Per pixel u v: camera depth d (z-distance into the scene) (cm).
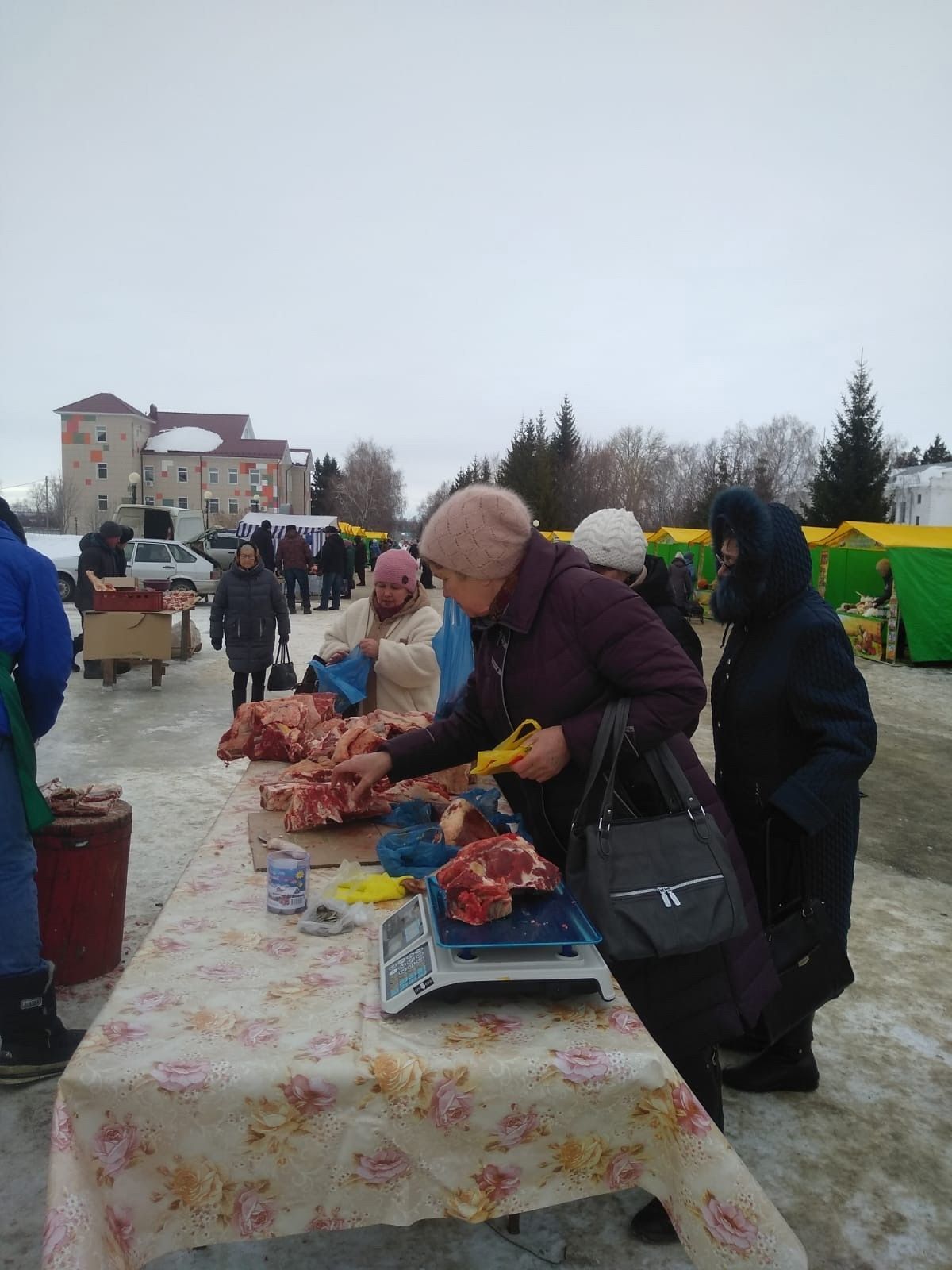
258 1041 132
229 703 850
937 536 1528
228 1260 197
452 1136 130
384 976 149
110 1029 134
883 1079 285
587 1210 218
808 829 219
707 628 1869
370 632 382
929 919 416
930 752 796
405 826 230
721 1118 192
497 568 176
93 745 671
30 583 248
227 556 2483
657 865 166
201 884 192
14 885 250
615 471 6366
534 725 181
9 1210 212
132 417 6762
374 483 8638
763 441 7188
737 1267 127
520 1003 147
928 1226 219
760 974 183
